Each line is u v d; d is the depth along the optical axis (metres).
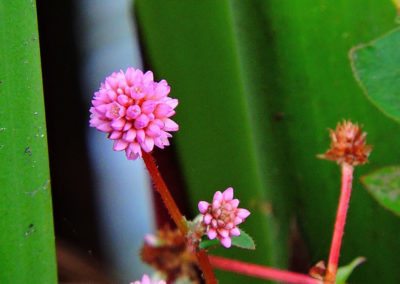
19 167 0.13
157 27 0.16
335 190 0.16
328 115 0.16
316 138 0.16
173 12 0.16
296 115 0.16
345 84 0.16
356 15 0.16
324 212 0.16
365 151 0.14
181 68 0.16
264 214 0.16
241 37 0.16
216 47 0.16
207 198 0.16
